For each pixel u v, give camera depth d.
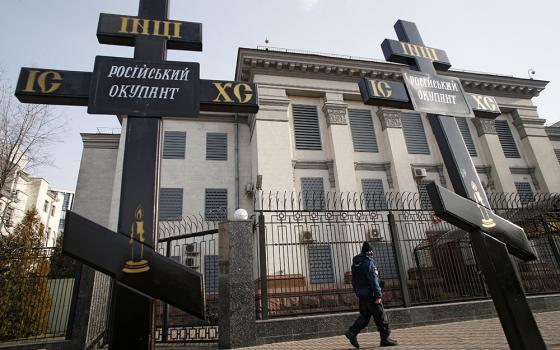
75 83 3.31
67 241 2.64
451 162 4.14
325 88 18.95
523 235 3.78
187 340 6.96
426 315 7.67
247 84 3.73
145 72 3.45
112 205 15.31
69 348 6.48
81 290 6.96
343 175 17.02
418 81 4.62
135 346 2.57
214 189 17.84
